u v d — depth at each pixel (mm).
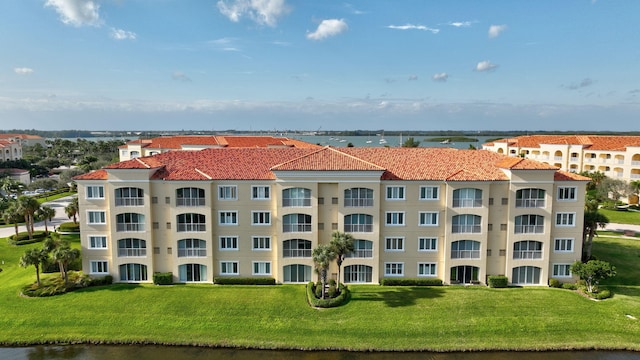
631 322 37719
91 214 46000
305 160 45906
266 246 46375
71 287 44156
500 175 45312
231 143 87062
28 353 34531
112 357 34000
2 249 60562
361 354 34312
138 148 86562
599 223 51156
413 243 46031
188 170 46406
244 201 45656
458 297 42500
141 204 45438
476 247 45594
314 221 45094
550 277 45938
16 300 41656
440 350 34625
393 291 44031
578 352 34562
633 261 52844
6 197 95375
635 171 94562
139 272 46531
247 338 35938
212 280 46219
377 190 44656
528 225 45062
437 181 44938
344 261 45781
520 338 35812
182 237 45656
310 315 39031
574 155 106562
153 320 38250
